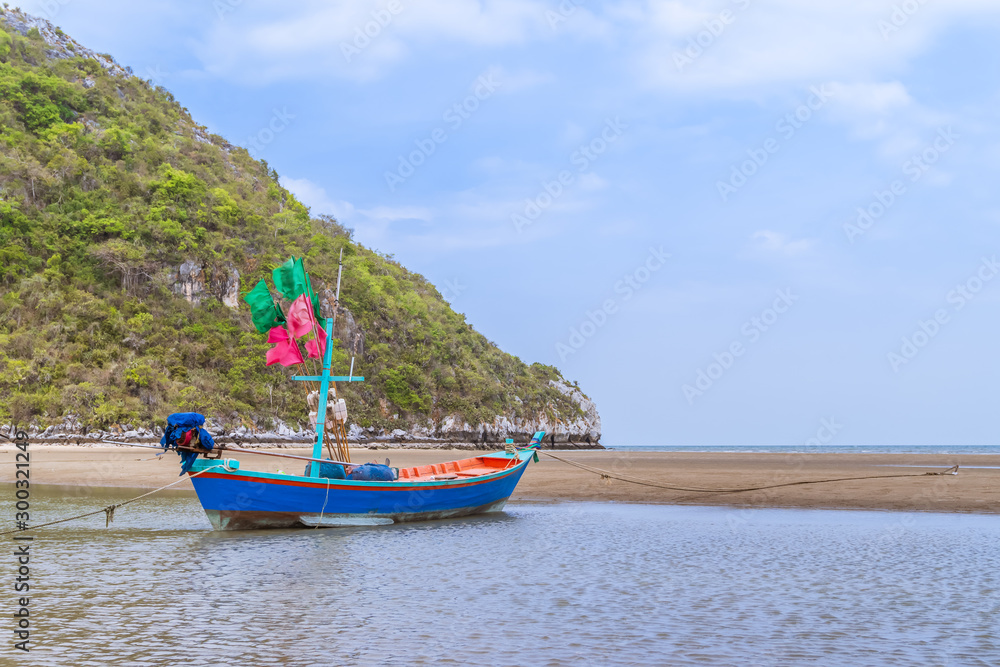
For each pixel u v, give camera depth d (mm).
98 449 71250
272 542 17766
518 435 149750
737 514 22531
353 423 116500
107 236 113375
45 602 11672
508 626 10242
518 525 20781
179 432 18172
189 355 106062
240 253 123688
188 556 15812
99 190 119000
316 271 131875
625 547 16750
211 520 19094
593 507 24891
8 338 93938
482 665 8648
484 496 23141
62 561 15227
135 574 13867
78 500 26859
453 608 11242
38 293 100688
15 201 110125
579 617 10688
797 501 24953
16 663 8711
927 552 15891
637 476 36812
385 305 141625
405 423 126000
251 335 115188
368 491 20516
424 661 8797
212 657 8953
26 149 119688
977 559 15094
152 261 112312
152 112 149875
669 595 12023
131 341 102188
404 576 13648
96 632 9984
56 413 84812
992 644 9453
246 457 61188
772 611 11016
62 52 155875
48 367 91062
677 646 9352
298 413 109688
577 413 177875
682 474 38531
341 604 11523
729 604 11430
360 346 130000
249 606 11422
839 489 28156
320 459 20500
